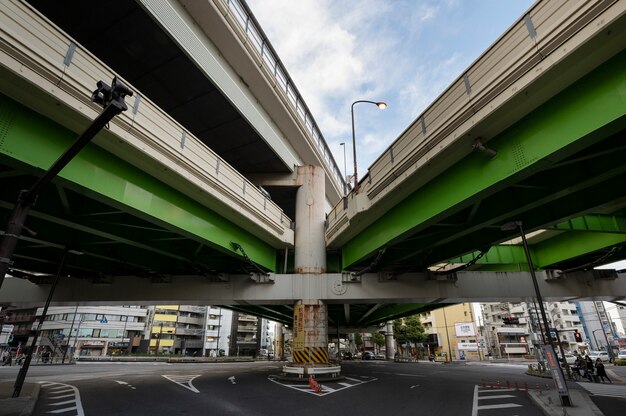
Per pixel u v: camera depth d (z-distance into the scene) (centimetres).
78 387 1695
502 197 1230
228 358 6397
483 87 895
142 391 1562
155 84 1802
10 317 8344
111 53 1631
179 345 8112
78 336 6881
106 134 984
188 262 1939
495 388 1783
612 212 1570
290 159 2536
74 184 974
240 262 1973
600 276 2016
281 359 7394
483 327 8681
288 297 2006
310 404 1247
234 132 2136
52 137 920
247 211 1681
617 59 721
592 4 677
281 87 2366
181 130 1249
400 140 1280
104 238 1578
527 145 887
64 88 849
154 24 1460
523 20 831
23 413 1003
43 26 822
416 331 7069
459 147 1031
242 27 1908
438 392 1611
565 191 1029
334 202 3919
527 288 2008
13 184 1143
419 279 1977
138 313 7812
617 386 1942
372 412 1110
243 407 1178
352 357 7200
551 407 1147
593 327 8062
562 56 725
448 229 1453
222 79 1802
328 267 2345
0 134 809
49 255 1780
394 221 1484
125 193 1120
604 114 725
